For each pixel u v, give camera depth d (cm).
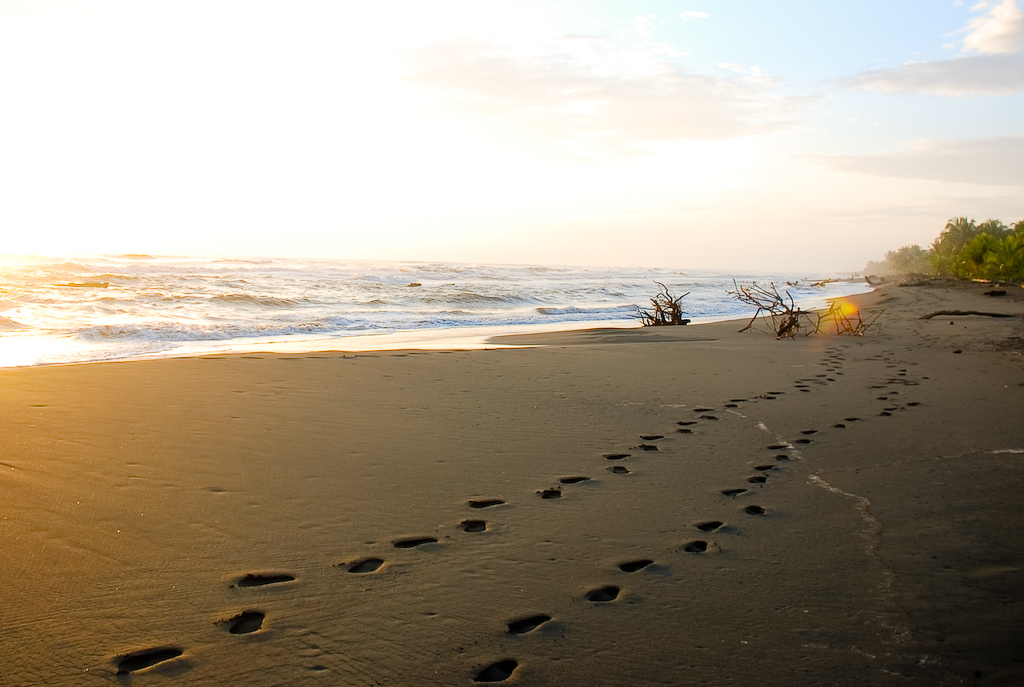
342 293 2523
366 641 203
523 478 377
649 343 1173
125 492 322
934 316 1628
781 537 298
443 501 333
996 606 236
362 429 471
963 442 466
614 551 279
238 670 185
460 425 498
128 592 227
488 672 189
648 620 222
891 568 266
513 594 238
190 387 590
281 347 1131
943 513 329
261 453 400
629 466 408
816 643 211
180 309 1797
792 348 1088
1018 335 1169
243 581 239
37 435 406
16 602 217
